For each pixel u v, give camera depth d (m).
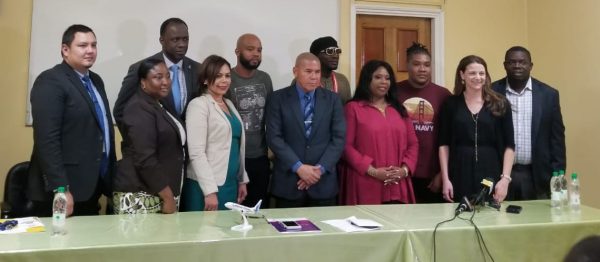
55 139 2.21
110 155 2.54
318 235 1.82
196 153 2.44
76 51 2.34
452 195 2.86
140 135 2.20
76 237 1.75
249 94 3.04
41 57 3.30
